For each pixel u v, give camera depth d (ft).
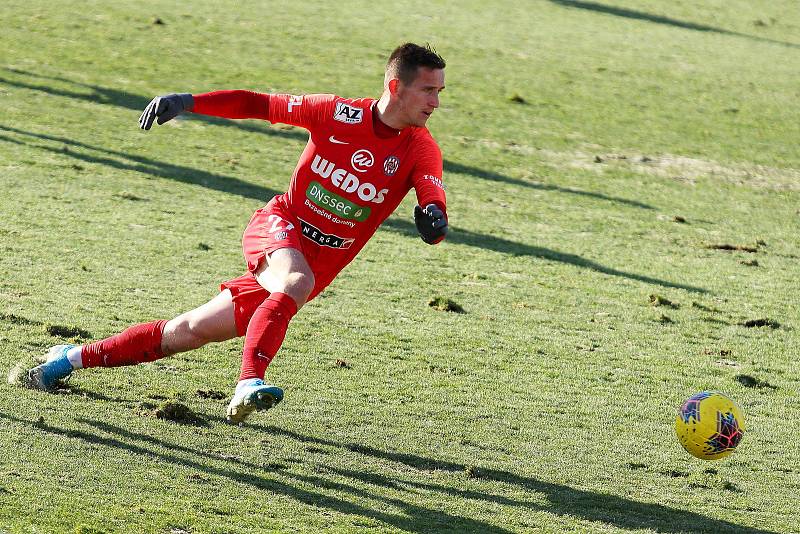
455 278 154.51
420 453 84.23
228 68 306.76
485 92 318.86
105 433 77.66
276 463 76.64
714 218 221.25
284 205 73.26
